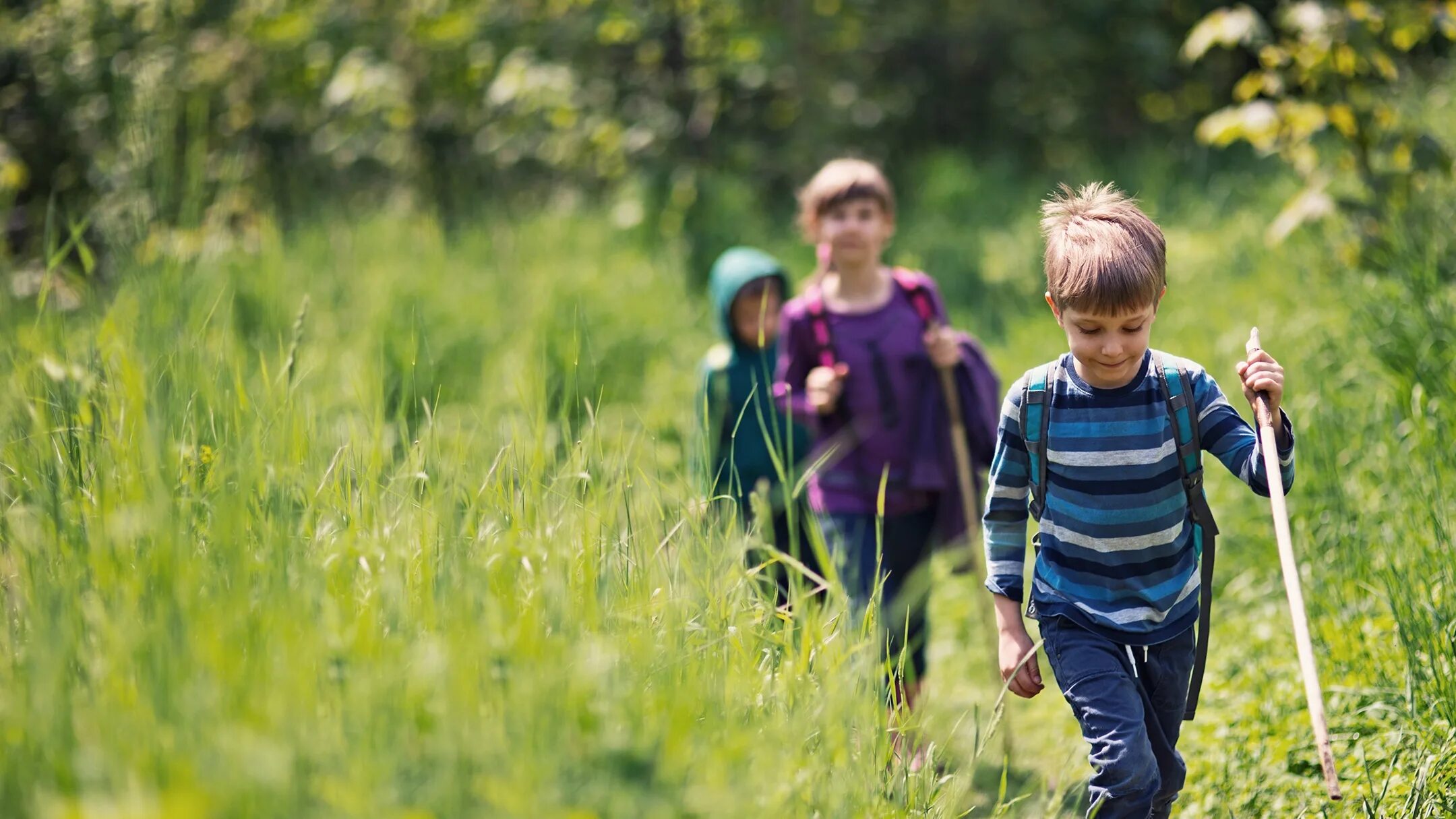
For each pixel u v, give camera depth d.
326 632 2.97
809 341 5.78
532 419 4.50
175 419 3.96
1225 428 3.63
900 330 5.68
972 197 14.68
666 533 4.18
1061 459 3.71
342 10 15.07
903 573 5.69
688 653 3.42
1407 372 6.02
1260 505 6.14
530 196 14.77
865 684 3.72
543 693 2.79
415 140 15.30
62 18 12.39
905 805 3.56
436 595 3.28
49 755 2.52
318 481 3.90
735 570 3.99
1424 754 3.95
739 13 14.25
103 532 3.19
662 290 11.17
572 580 3.54
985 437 5.69
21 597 3.21
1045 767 4.94
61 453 3.76
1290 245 9.42
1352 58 8.30
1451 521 4.87
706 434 4.79
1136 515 3.65
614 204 13.70
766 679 3.62
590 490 4.09
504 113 15.02
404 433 4.17
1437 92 11.28
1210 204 12.45
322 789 2.46
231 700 2.59
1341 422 6.04
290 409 4.07
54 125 12.13
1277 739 4.47
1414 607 4.45
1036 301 11.10
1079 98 17.52
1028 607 3.87
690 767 2.88
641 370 9.55
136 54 12.44
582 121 14.77
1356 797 4.05
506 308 10.03
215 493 3.67
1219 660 5.40
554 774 2.62
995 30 17.22
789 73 15.05
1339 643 4.79
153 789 2.34
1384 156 8.47
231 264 9.06
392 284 9.87
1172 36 17.56
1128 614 3.69
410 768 2.64
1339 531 5.40
